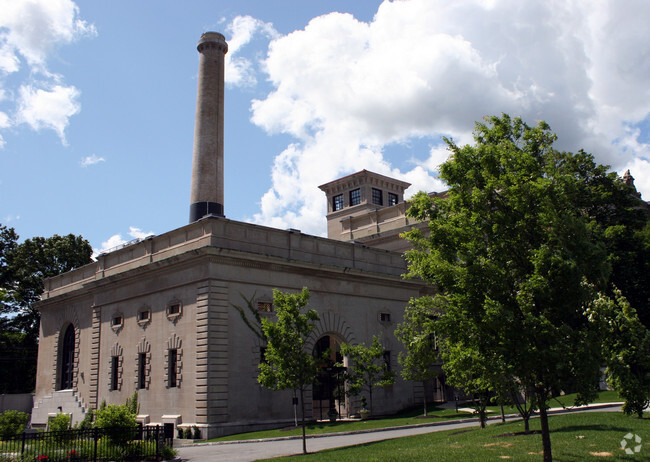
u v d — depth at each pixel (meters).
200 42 59.22
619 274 42.66
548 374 13.76
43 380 56.97
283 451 25.52
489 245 15.01
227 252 37.31
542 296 13.66
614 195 43.81
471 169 15.56
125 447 24.30
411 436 25.84
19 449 23.72
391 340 46.91
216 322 36.25
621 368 23.14
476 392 26.98
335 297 43.66
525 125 16.73
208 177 54.97
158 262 40.50
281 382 26.55
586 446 17.50
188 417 36.12
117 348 44.69
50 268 75.06
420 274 16.03
